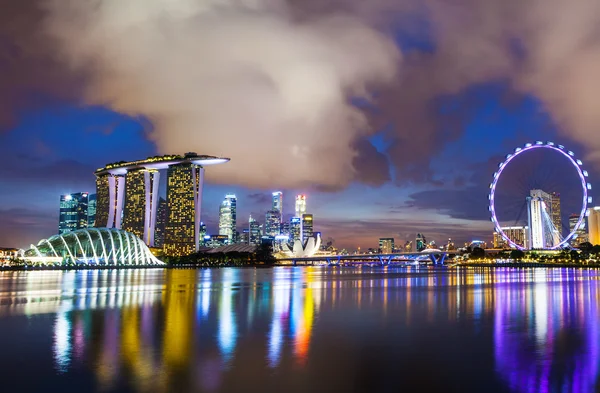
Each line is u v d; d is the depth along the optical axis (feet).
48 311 224.12
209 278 624.59
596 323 186.80
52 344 143.23
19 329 170.50
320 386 103.14
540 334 162.40
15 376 109.09
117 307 240.94
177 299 288.30
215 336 156.87
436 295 319.06
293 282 508.94
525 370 116.16
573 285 431.43
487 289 379.35
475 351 135.64
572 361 124.47
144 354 130.21
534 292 343.05
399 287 411.95
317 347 140.26
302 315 211.20
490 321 192.34
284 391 99.96
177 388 101.24
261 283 485.97
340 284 467.52
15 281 516.73
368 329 172.45
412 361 124.57
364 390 100.83
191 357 127.24
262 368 116.78
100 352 132.36
